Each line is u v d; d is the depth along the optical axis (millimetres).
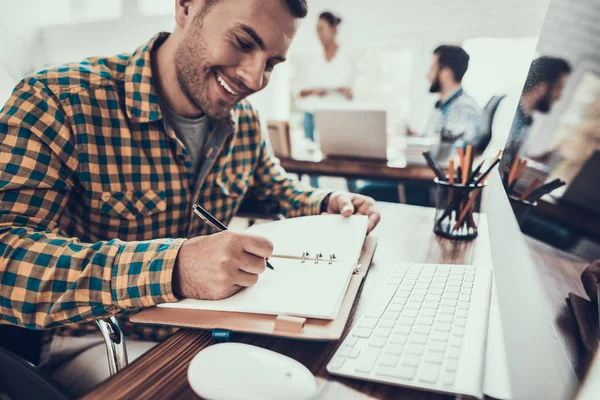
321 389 369
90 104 798
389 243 824
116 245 546
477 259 725
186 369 400
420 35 3379
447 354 398
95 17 4207
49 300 510
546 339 339
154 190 885
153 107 852
